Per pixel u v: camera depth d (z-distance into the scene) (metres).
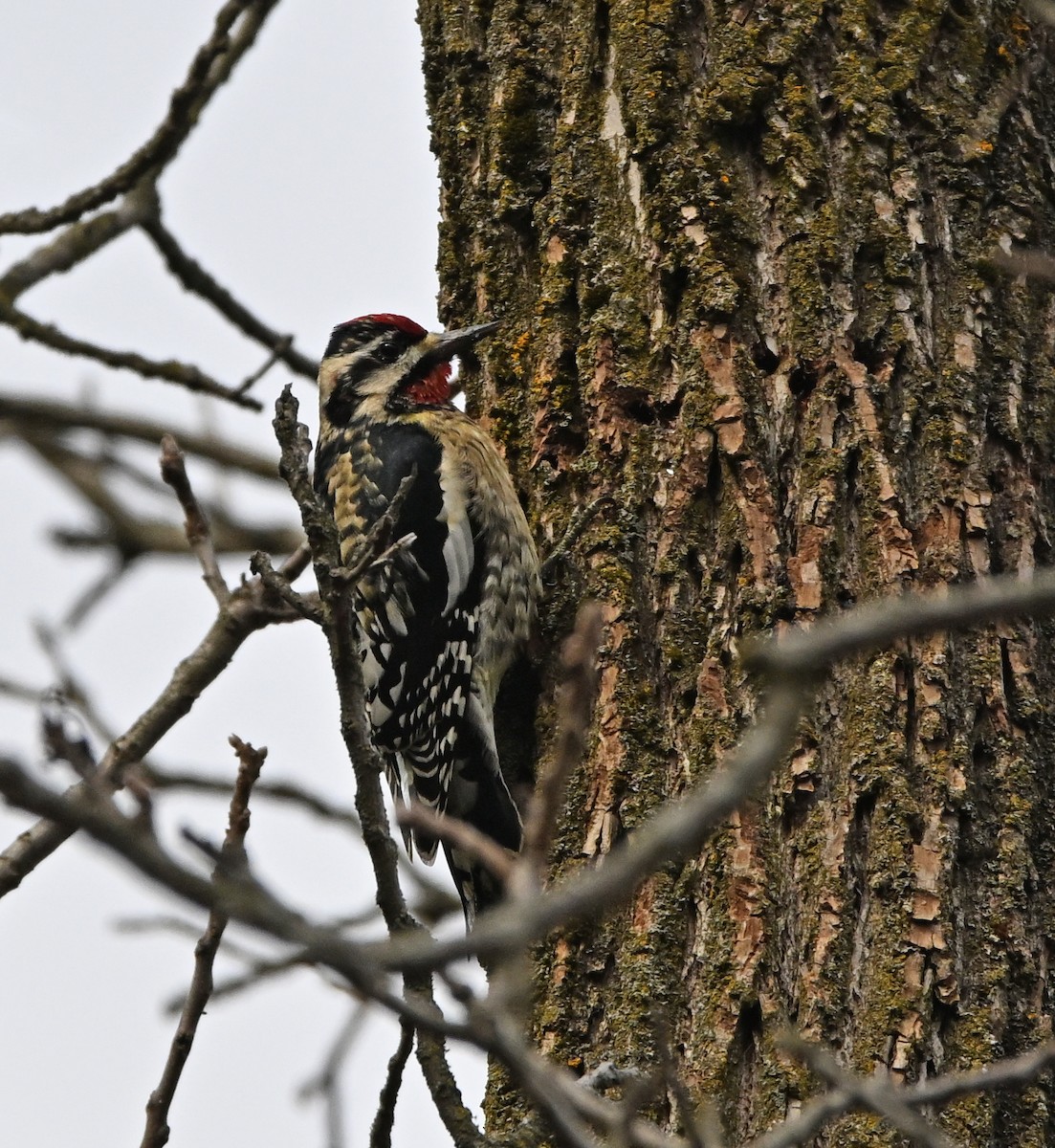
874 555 8.02
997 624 7.88
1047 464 8.41
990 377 8.45
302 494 6.36
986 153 8.79
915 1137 5.61
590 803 8.24
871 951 7.37
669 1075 5.43
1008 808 7.64
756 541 8.17
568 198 9.24
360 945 4.29
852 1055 7.20
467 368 10.15
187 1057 6.72
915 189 8.66
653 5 9.13
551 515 9.20
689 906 7.68
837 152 8.73
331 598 6.23
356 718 6.20
